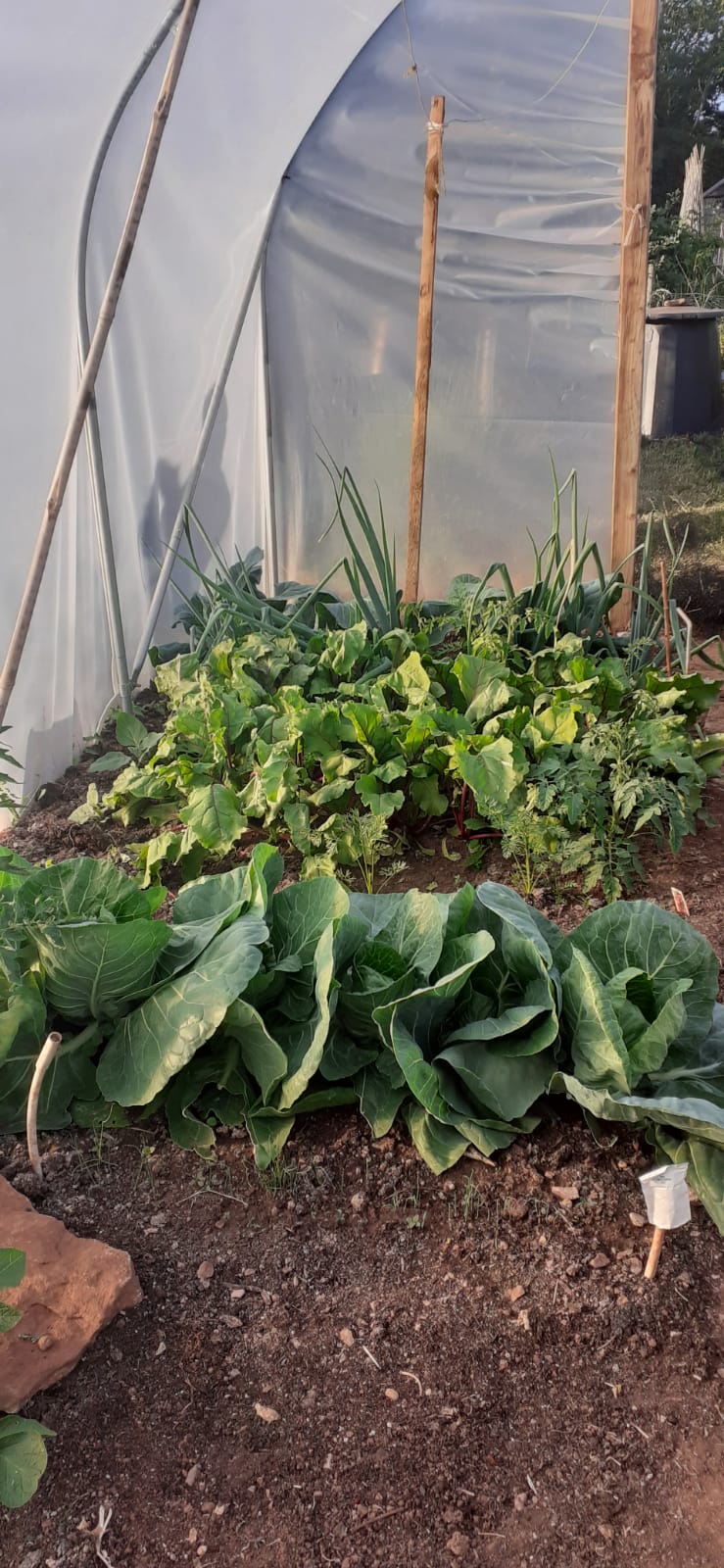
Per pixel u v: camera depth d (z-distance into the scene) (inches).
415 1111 93.7
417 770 143.8
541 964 91.5
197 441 228.1
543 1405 73.4
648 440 298.7
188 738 160.6
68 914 95.5
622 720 158.1
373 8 203.2
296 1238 86.2
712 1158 85.3
